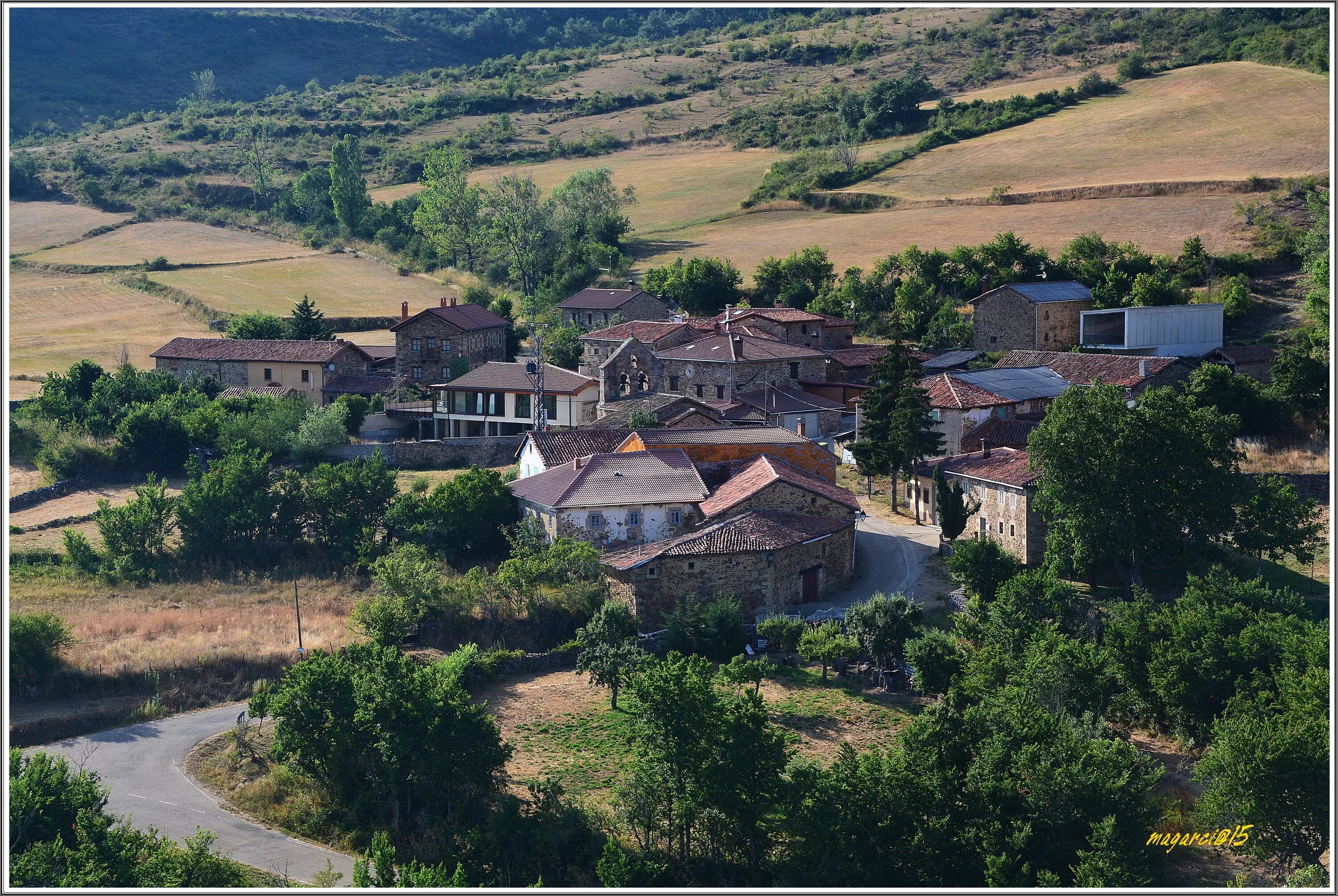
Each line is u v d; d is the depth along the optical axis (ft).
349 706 142.00
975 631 166.81
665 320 405.80
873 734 154.40
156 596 207.72
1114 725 156.76
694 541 193.16
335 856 131.34
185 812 140.05
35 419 307.37
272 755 148.05
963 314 389.19
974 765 127.65
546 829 126.21
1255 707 135.64
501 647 187.83
